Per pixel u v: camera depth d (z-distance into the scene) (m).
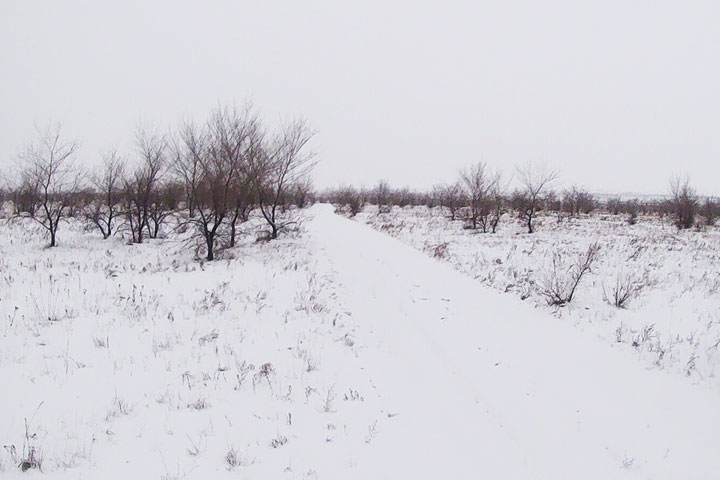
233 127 17.03
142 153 20.67
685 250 19.17
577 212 42.69
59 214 19.23
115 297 10.02
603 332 9.30
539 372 7.10
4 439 4.68
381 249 18.16
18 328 7.87
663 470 4.80
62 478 4.12
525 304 11.32
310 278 12.52
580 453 5.03
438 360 7.41
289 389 6.17
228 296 10.70
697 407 6.20
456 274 14.28
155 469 4.33
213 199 15.91
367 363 7.26
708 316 10.02
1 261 13.77
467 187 37.34
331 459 4.66
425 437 5.20
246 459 4.56
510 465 4.74
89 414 5.27
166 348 7.36
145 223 20.66
